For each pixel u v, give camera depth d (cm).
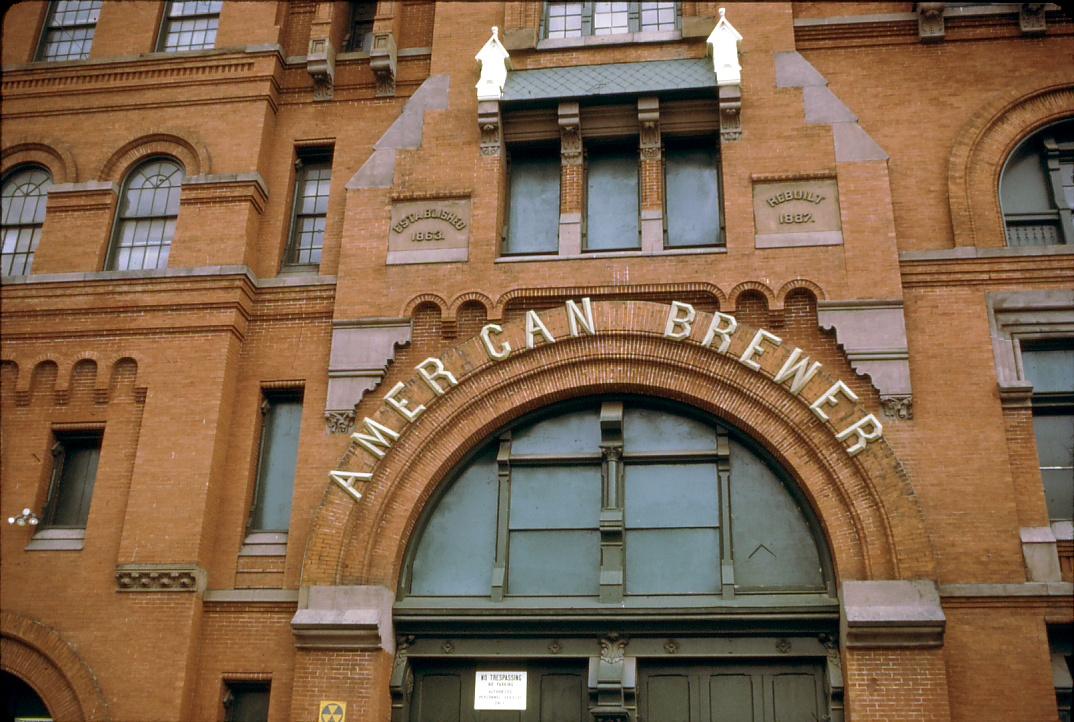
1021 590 1511
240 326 1825
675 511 1655
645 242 1753
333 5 2038
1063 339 1658
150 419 1759
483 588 1655
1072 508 1593
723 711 1561
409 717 1625
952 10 1867
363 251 1809
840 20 1889
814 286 1683
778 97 1809
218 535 1720
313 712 1553
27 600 1692
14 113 2034
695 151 1855
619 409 1694
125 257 1928
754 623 1566
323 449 1722
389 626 1616
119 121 2002
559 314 1717
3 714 1695
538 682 1622
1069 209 1769
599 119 1847
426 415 1705
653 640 1596
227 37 2030
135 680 1617
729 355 1656
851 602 1501
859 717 1455
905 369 1625
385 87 1986
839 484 1576
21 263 1961
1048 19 1850
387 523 1658
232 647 1648
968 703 1473
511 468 1714
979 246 1725
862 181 1734
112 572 1688
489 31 1945
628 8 1970
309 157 2002
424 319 1766
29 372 1834
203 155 1939
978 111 1812
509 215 1853
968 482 1576
